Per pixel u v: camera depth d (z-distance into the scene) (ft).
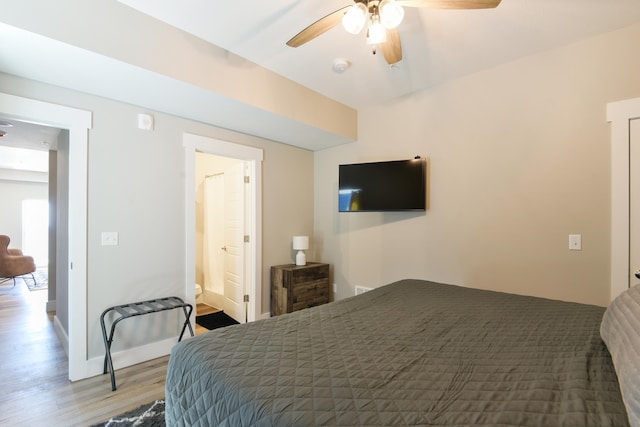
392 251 11.23
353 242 12.45
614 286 7.15
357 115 12.23
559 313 5.30
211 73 7.57
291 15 6.61
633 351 2.83
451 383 3.11
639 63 6.91
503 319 5.03
